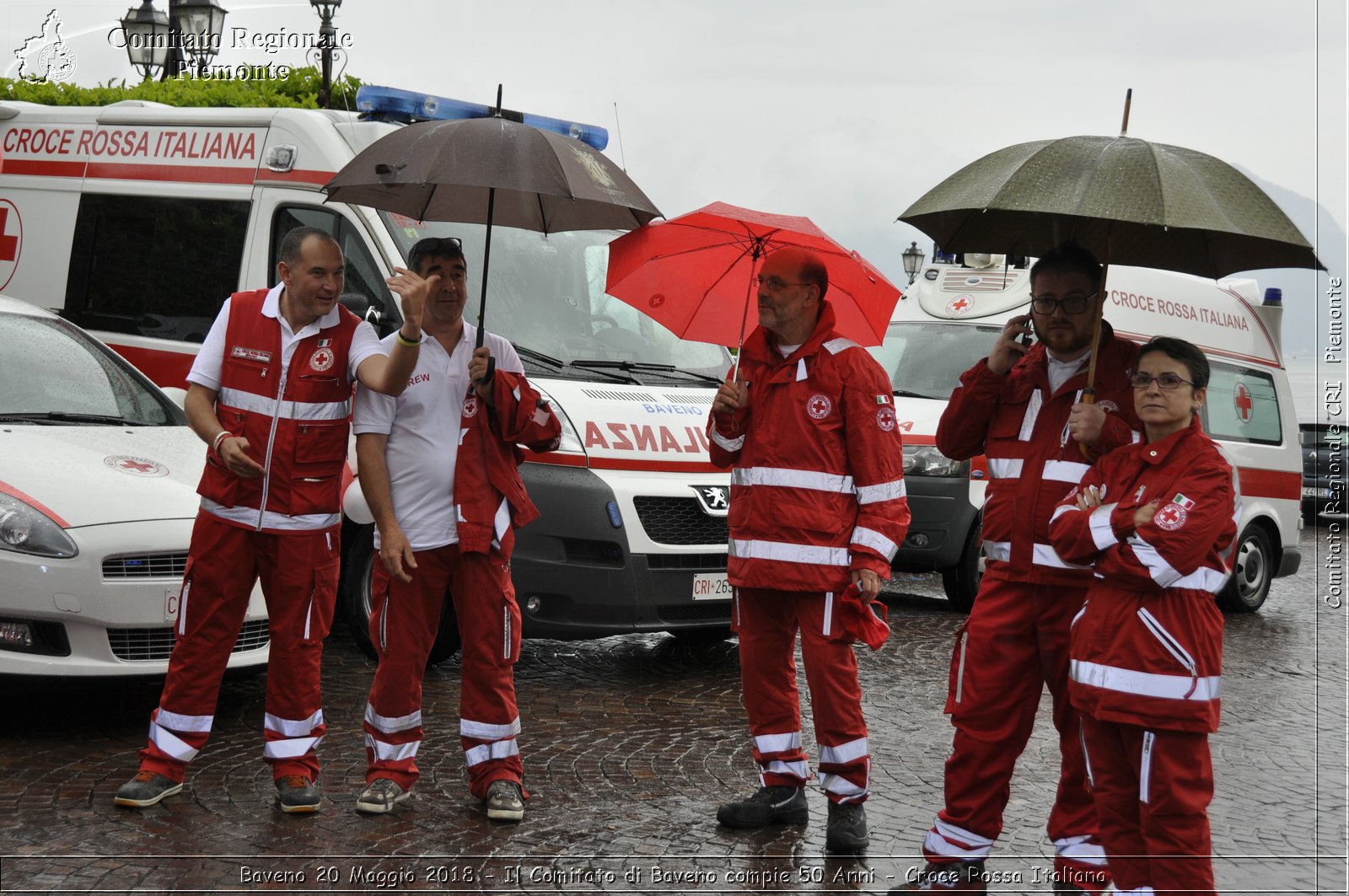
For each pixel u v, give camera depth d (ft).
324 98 42.68
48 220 30.86
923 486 34.24
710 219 17.19
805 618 17.04
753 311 18.07
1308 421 60.70
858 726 16.94
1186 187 13.28
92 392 23.89
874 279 17.02
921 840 17.39
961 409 15.40
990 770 15.06
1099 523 13.30
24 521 19.48
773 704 17.72
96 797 17.44
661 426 25.11
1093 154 13.65
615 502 24.11
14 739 19.81
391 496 17.48
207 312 28.22
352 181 16.66
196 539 17.37
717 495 25.03
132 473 21.26
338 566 17.79
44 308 27.68
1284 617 39.50
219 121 28.63
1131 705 13.19
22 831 16.14
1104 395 14.67
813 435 16.94
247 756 19.56
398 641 17.48
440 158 16.12
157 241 29.22
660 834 17.11
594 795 18.54
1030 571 14.71
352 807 17.60
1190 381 13.21
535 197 18.12
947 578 35.47
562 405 24.45
